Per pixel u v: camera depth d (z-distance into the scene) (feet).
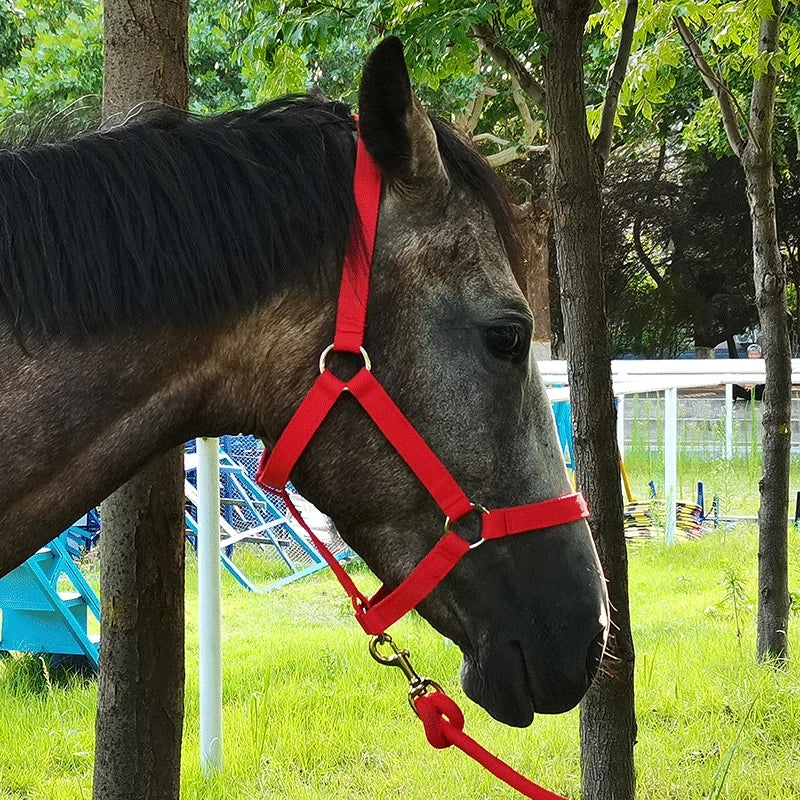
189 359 5.08
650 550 26.00
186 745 13.07
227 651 17.90
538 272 23.72
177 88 8.39
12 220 4.83
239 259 5.00
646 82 14.48
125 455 5.02
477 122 37.22
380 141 4.99
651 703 14.01
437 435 5.11
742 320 79.46
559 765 12.11
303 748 12.91
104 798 8.87
